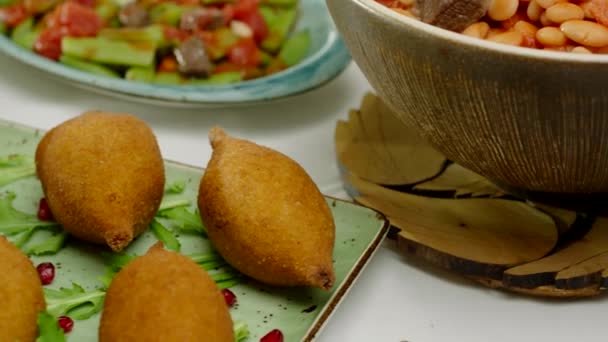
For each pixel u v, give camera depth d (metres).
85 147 0.56
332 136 0.70
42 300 0.51
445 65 0.51
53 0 0.82
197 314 0.48
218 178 0.55
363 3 0.53
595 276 0.56
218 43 0.80
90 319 0.53
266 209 0.53
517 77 0.50
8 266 0.50
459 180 0.63
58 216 0.56
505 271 0.56
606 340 0.55
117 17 0.83
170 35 0.80
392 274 0.59
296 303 0.54
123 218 0.54
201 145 0.69
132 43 0.78
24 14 0.81
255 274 0.54
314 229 0.54
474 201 0.61
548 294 0.57
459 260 0.57
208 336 0.48
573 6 0.54
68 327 0.52
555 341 0.55
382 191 0.62
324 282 0.53
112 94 0.70
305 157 0.67
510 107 0.51
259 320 0.53
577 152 0.53
